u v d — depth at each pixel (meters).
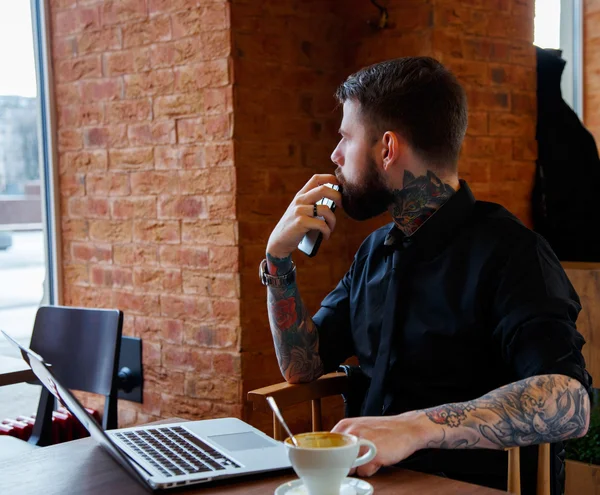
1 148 2.91
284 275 1.53
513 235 1.34
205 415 2.55
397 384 1.41
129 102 2.69
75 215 2.93
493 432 1.08
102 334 2.01
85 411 1.00
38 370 1.19
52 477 1.04
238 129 2.41
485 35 2.53
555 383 1.13
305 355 1.54
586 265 2.42
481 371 1.35
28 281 2.99
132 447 1.14
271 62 2.48
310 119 2.61
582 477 2.37
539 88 2.70
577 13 2.66
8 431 2.56
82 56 2.83
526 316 1.24
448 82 1.39
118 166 2.76
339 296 1.64
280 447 1.13
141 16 2.62
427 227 1.39
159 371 2.68
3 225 2.93
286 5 2.51
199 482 0.99
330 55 2.65
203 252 2.52
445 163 1.39
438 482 1.02
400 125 1.37
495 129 2.57
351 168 1.43
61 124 2.94
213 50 2.42
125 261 2.77
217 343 2.50
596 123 2.66
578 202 2.63
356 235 2.68
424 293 1.38
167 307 2.64
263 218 2.48
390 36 2.52
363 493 0.92
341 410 2.68
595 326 2.24
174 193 2.59
